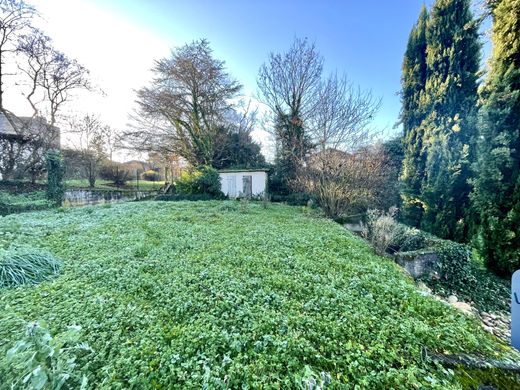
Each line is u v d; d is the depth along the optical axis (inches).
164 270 144.4
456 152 243.9
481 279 183.9
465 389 61.9
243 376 66.2
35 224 259.4
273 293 112.6
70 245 194.9
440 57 261.4
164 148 688.4
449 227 245.4
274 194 616.7
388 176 373.4
